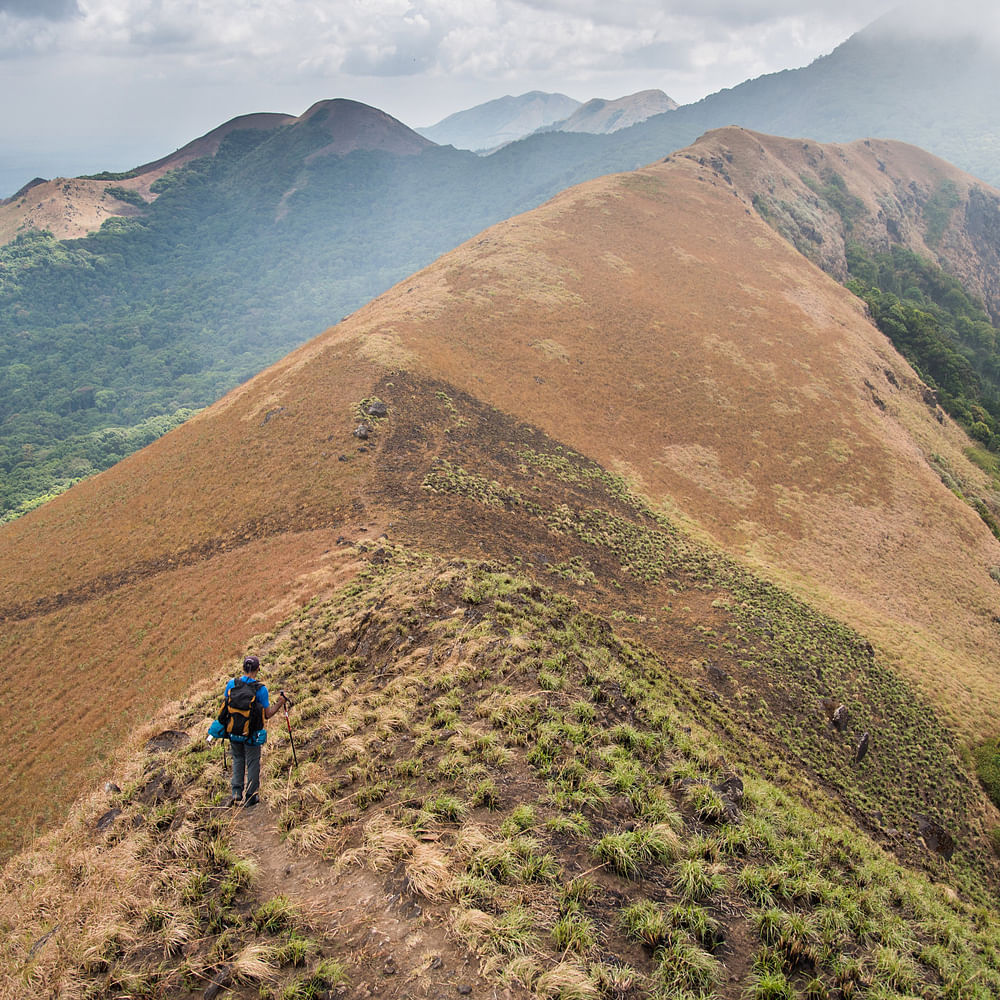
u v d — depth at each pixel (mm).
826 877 11047
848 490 67062
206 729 20328
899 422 85062
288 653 24266
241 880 8953
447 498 46562
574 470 58469
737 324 89875
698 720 24625
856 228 188500
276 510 47125
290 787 11352
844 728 34469
